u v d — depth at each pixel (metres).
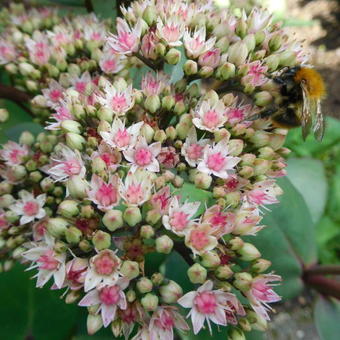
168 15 0.08
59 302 0.10
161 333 0.07
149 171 0.07
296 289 0.10
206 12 0.09
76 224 0.07
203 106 0.08
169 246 0.07
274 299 0.07
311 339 0.14
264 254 0.10
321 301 0.10
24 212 0.08
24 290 0.10
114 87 0.08
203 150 0.08
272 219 0.10
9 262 0.09
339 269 0.10
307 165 0.13
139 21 0.08
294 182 0.12
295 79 0.08
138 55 0.08
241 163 0.08
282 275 0.10
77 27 0.10
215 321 0.07
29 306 0.10
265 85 0.08
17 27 0.11
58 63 0.10
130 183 0.07
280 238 0.10
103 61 0.09
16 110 0.12
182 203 0.08
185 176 0.08
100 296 0.07
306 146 0.14
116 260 0.07
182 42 0.09
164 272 0.09
